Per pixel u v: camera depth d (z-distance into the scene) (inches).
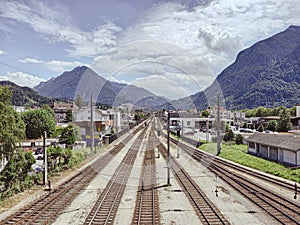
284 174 749.3
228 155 1061.1
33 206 462.6
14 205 487.2
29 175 637.9
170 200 494.6
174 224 390.6
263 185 645.9
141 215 419.8
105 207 452.1
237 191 558.9
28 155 658.8
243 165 915.4
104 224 381.7
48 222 393.4
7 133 634.8
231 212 438.0
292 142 924.6
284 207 462.9
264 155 1050.1
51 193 542.9
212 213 431.2
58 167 755.4
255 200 498.3
